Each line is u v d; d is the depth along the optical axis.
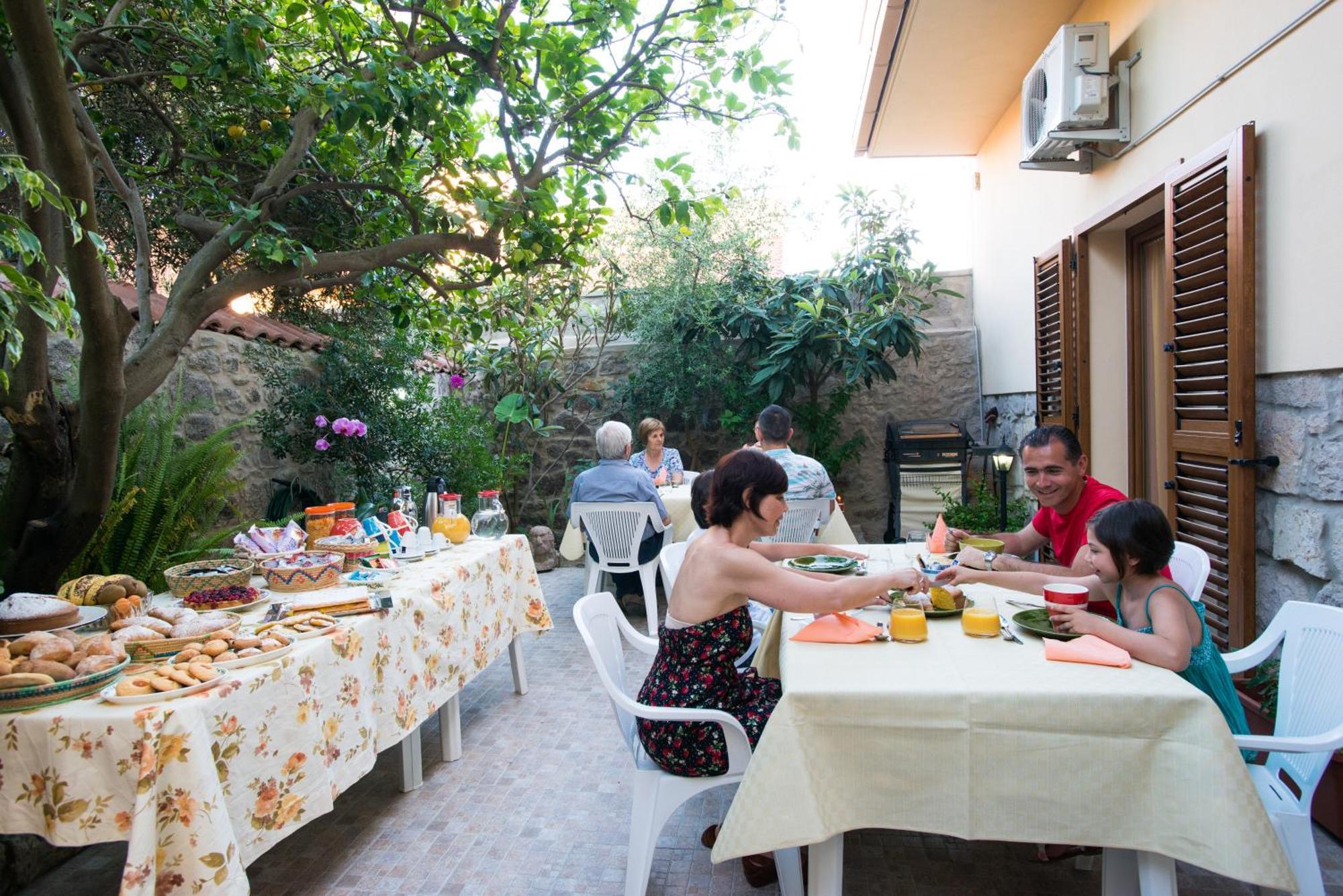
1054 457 2.36
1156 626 1.69
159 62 3.33
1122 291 4.10
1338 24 2.11
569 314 6.68
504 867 2.22
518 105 3.15
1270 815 1.62
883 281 6.15
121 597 2.02
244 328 4.22
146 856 1.36
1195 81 2.88
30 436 2.02
